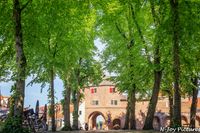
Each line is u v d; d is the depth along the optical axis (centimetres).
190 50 2562
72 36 3300
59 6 2420
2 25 2438
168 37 2344
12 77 2198
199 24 2205
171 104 4709
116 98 9719
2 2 2341
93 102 9925
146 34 3192
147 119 3206
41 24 2564
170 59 2858
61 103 4609
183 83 3550
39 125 3170
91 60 4528
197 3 2197
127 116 4281
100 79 4675
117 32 3775
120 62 3766
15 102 2066
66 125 3997
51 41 3328
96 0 2609
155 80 3198
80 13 2612
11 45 2694
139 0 2641
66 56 3409
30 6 2431
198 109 9188
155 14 2770
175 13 2191
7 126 1995
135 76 3453
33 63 2942
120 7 3078
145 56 3195
